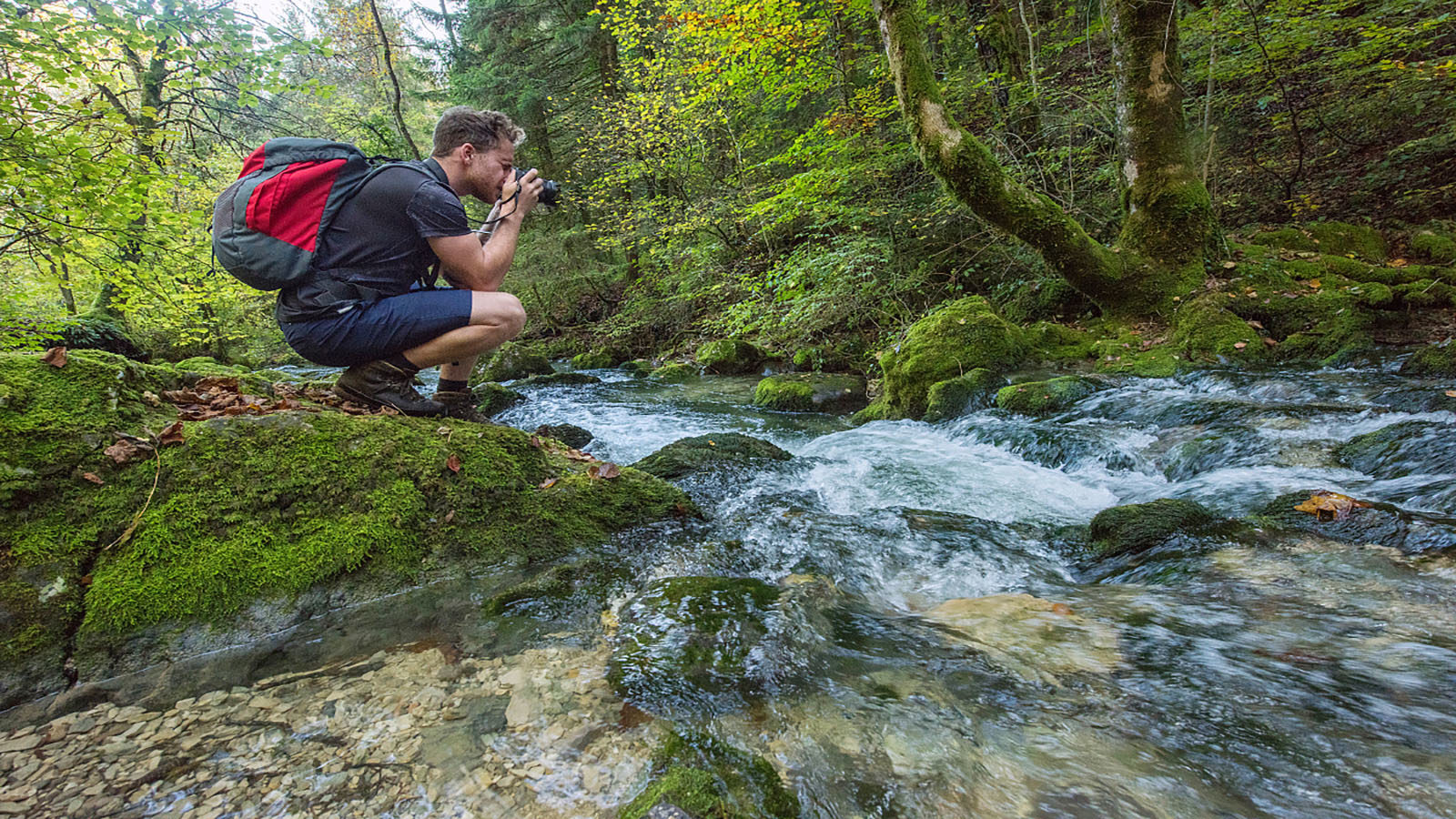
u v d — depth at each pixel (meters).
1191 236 5.62
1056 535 2.69
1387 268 5.64
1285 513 2.39
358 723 1.37
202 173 6.05
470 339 2.53
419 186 2.35
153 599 1.72
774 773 1.18
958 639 1.72
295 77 5.64
